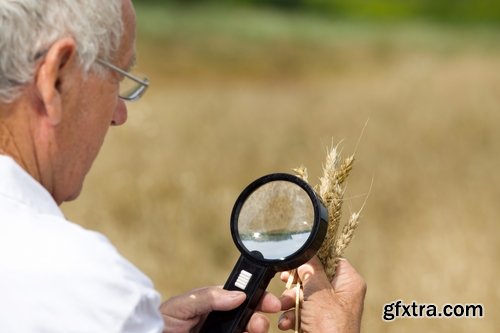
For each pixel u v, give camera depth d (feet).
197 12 122.52
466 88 54.24
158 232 21.68
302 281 7.00
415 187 27.40
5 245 5.15
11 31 5.28
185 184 24.77
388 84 61.52
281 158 32.63
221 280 20.01
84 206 23.18
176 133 36.55
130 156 29.25
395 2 174.81
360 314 6.91
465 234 21.25
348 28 133.69
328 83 89.51
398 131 38.55
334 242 7.07
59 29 5.41
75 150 5.78
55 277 5.06
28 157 5.58
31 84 5.44
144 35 106.01
